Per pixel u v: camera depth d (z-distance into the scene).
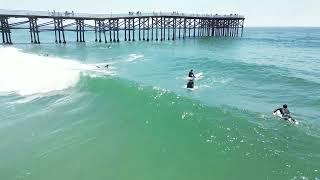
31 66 25.73
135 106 13.72
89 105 15.14
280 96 21.08
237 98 20.31
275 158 9.55
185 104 13.26
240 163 9.17
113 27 63.19
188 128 11.18
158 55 42.12
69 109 14.95
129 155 9.96
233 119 12.22
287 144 10.95
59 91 18.33
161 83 24.55
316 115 16.80
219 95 20.97
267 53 52.03
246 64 33.12
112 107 14.25
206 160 9.34
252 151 9.82
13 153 10.79
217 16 76.00
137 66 33.12
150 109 13.07
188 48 54.44
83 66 30.06
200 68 31.69
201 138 10.50
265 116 14.92
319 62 41.34
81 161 9.88
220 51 50.91
